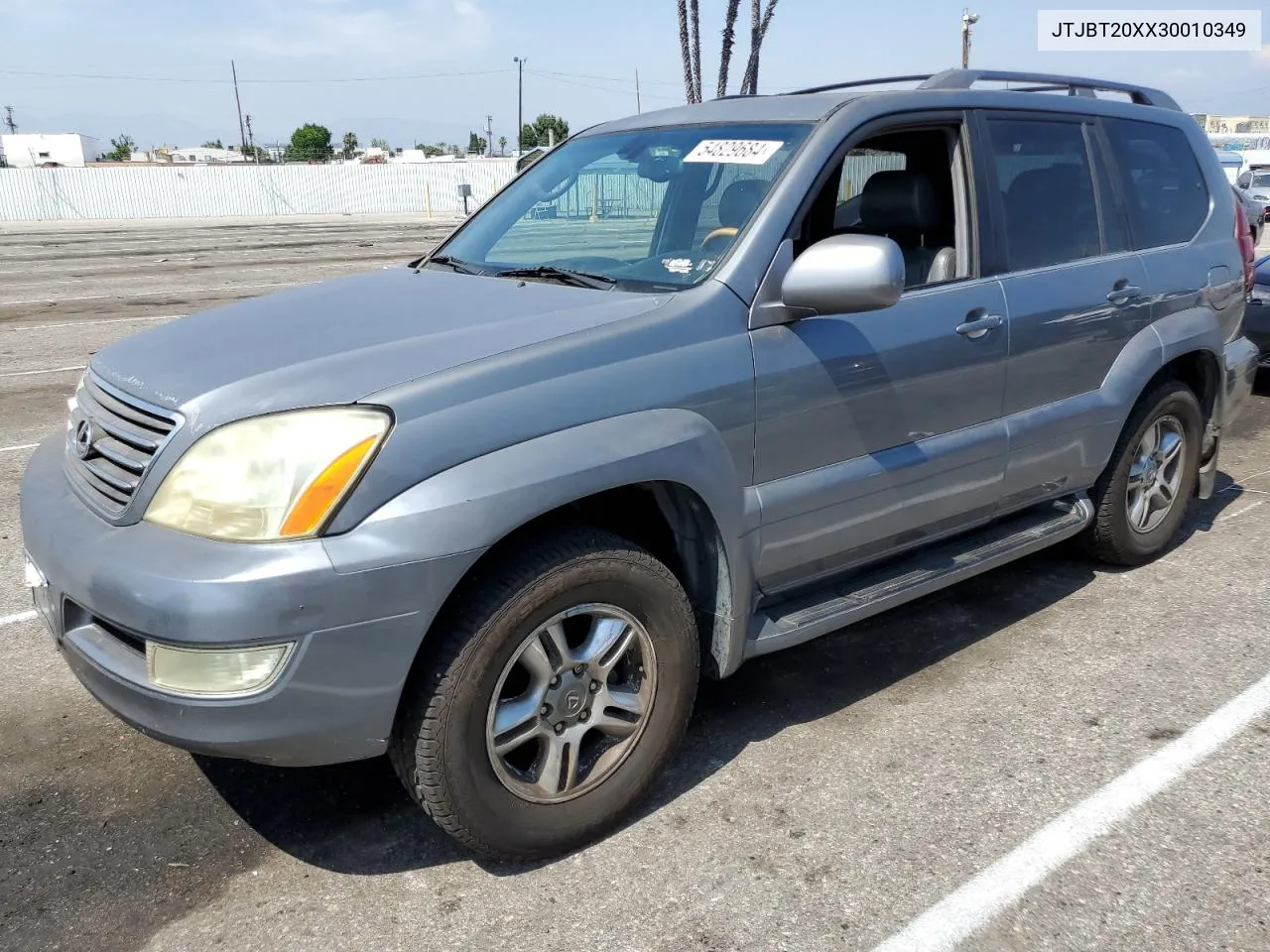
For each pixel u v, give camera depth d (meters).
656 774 2.96
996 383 3.70
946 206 3.74
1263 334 8.07
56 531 2.64
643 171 3.57
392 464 2.38
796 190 3.17
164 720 2.38
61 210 43.44
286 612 2.29
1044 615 4.31
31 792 3.12
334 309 3.12
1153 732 3.40
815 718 3.52
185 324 3.18
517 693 2.71
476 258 3.75
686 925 2.55
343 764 3.28
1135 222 4.39
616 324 2.80
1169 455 4.70
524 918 2.59
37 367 9.70
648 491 2.93
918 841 2.86
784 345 3.05
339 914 2.61
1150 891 2.65
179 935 2.55
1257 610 4.33
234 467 2.39
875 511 3.38
